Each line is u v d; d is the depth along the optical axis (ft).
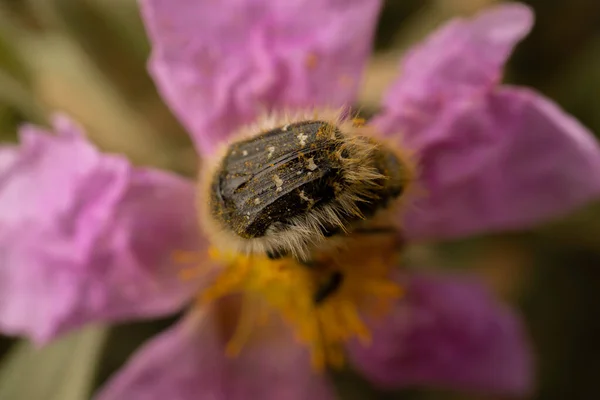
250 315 0.35
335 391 0.37
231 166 0.28
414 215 0.34
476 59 0.32
